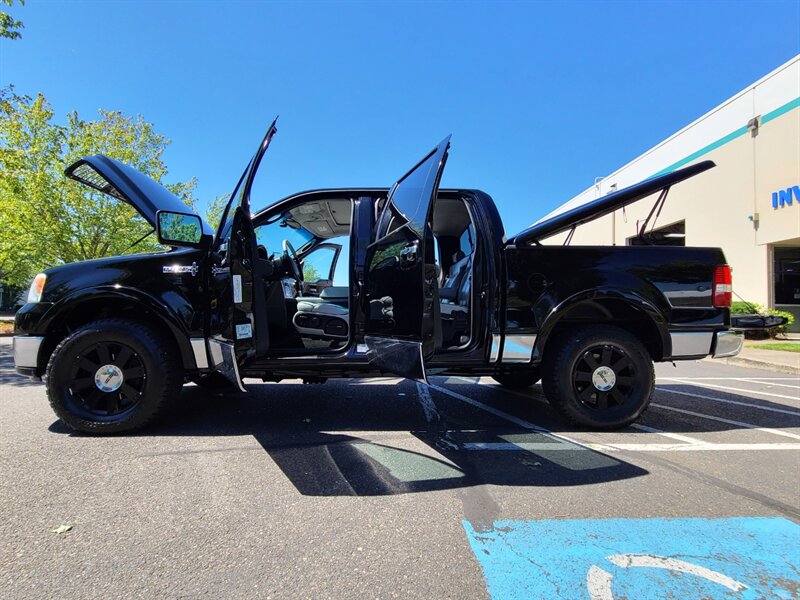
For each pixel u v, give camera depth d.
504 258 3.80
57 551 2.04
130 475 2.85
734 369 8.40
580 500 2.61
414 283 3.05
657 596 1.80
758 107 13.66
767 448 3.52
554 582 1.88
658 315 3.81
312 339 4.16
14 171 15.30
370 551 2.08
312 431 3.79
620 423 3.84
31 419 4.01
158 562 1.97
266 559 2.01
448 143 2.95
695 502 2.60
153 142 19.25
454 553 2.07
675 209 16.98
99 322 3.51
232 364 3.21
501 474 2.96
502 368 3.97
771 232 13.25
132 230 17.20
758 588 1.86
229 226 3.41
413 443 3.53
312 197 4.04
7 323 19.77
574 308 3.97
